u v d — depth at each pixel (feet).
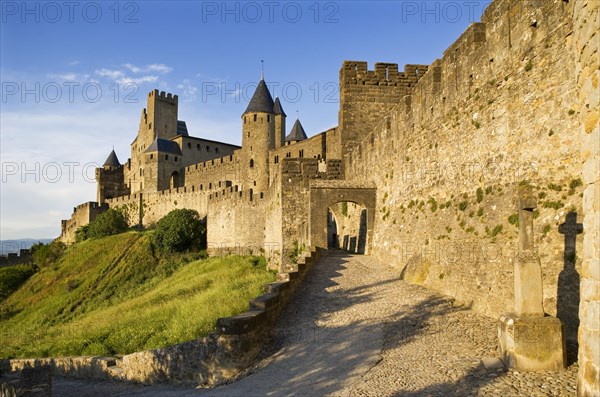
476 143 59.36
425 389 35.70
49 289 203.31
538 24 48.26
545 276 43.91
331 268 84.79
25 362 83.82
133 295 165.37
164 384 56.54
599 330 24.17
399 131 87.81
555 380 33.73
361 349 47.24
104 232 282.97
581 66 26.89
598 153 24.76
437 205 69.56
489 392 33.27
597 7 24.91
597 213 24.77
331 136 210.59
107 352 77.56
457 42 65.72
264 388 42.68
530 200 37.78
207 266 176.45
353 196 102.78
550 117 46.16
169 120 413.80
